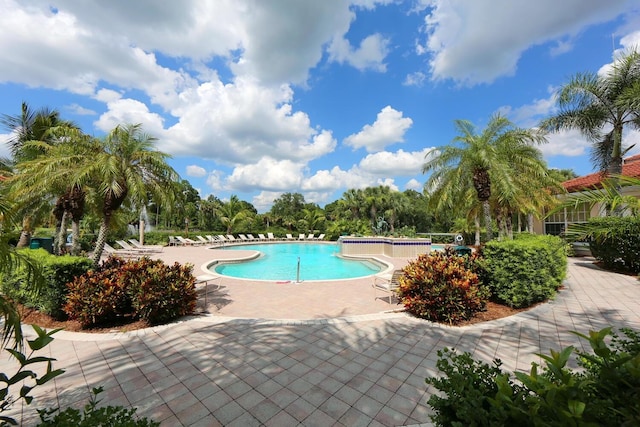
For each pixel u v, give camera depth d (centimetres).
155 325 489
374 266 1418
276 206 5934
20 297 537
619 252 926
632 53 952
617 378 129
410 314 546
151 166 718
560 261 670
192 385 309
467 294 493
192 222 4025
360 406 274
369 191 3347
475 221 1933
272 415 261
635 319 501
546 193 1120
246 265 1413
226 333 455
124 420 139
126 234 2330
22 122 1268
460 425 129
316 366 351
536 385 134
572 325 479
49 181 646
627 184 453
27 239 1226
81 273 530
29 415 261
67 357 374
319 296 696
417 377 327
